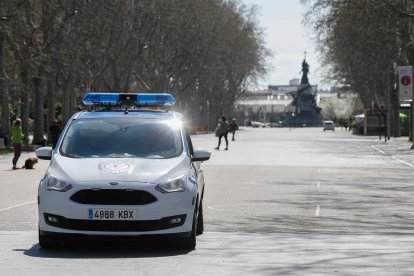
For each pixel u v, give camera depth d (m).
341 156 98.06
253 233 29.27
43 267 21.20
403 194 47.75
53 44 121.88
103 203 23.38
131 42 168.38
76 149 25.80
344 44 158.75
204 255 23.50
